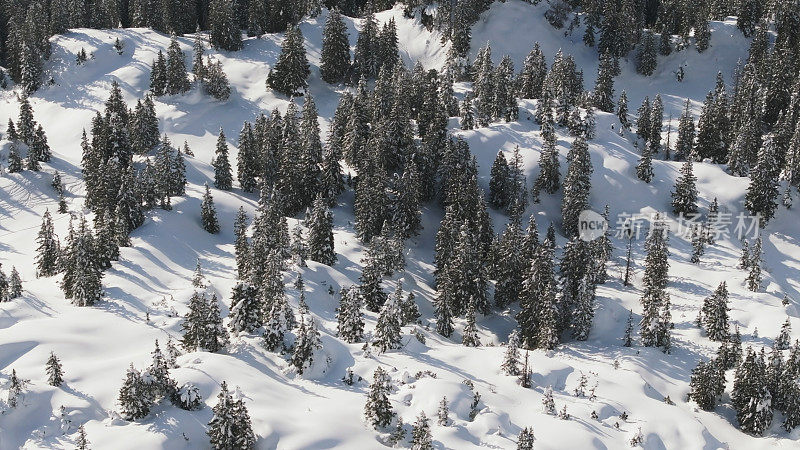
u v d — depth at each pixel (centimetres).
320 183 9712
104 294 6700
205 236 8794
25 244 8888
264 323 6150
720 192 10269
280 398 5000
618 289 8262
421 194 9775
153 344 5791
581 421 5381
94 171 9031
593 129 11012
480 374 5931
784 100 12162
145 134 10912
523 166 10475
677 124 12594
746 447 5728
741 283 8381
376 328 6088
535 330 7156
